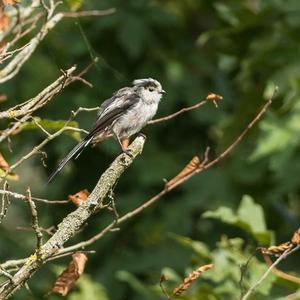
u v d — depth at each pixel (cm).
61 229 670
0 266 657
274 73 1478
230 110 1609
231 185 1518
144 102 1038
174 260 1500
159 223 1533
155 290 1062
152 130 1591
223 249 1041
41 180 1591
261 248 779
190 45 1656
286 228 1514
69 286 751
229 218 977
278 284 1011
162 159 1567
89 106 1502
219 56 1652
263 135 1408
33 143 1500
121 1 1570
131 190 1563
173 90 1593
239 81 1634
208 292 945
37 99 712
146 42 1578
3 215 683
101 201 682
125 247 1538
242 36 1527
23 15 811
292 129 1379
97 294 1345
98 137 1004
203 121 1582
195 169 804
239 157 1502
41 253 654
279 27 1497
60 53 1466
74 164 1535
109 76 1530
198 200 1521
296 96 1395
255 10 1553
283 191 1433
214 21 1677
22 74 1438
